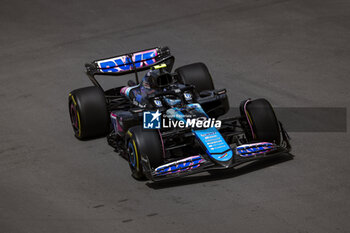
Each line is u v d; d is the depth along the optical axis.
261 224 27.67
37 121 44.56
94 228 28.67
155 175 31.38
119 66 42.44
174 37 63.16
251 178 32.62
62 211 30.80
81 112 39.03
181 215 29.20
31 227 29.34
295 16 66.94
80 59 58.84
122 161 36.75
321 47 56.66
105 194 32.34
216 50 58.16
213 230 27.52
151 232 27.81
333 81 48.03
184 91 36.56
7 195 33.25
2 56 61.66
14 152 39.25
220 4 73.75
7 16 75.81
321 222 27.48
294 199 29.86
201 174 33.81
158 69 36.97
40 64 58.38
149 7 74.81
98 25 69.50
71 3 79.62
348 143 36.44
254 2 73.56
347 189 30.56
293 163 34.09
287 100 44.66
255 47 58.16
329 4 70.56
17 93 51.06
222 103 36.47
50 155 38.38
